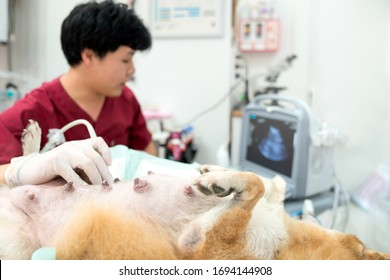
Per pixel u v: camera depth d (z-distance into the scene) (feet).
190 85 6.64
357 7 6.16
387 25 6.00
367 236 4.65
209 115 6.66
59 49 7.00
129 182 2.22
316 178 4.42
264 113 5.06
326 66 6.49
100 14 3.55
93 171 2.28
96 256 1.95
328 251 2.17
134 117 5.08
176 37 6.51
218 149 6.57
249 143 5.47
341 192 4.83
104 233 1.96
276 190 2.79
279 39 6.97
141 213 2.03
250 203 1.98
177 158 5.54
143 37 3.90
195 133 6.73
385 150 6.09
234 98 7.20
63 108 4.09
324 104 6.41
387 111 6.06
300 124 4.23
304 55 6.76
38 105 3.94
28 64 7.16
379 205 5.13
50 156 2.30
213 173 2.05
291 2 6.79
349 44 6.28
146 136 5.24
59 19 6.88
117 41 3.67
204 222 2.02
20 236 2.08
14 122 3.69
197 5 6.36
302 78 6.82
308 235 2.25
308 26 6.68
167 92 6.74
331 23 6.40
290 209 4.26
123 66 3.94
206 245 1.97
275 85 6.61
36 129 3.17
